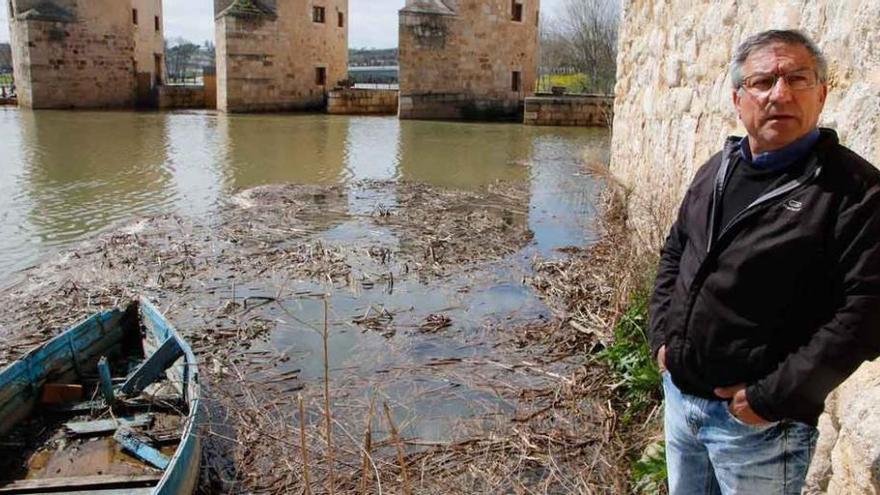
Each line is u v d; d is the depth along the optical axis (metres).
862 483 2.13
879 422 2.06
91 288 7.18
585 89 35.69
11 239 8.96
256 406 4.86
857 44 2.60
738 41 4.39
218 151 17.62
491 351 5.77
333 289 7.29
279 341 6.00
